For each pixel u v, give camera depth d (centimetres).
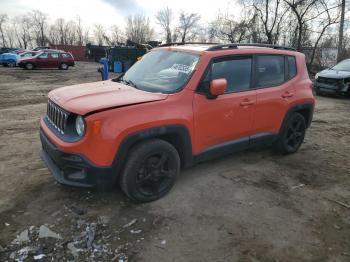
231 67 452
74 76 2166
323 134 748
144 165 382
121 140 350
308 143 666
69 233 336
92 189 364
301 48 2277
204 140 429
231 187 447
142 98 379
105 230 343
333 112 1029
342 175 509
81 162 346
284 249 326
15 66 2947
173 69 436
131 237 334
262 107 489
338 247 333
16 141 617
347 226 370
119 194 412
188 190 432
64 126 363
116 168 357
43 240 324
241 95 459
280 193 439
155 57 483
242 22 2466
